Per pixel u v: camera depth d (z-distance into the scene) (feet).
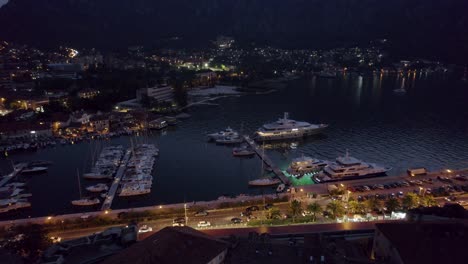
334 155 564.30
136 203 390.01
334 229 283.38
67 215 335.47
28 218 332.39
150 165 499.51
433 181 418.10
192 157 553.64
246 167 510.58
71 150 580.71
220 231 286.46
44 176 471.21
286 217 317.22
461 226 213.87
